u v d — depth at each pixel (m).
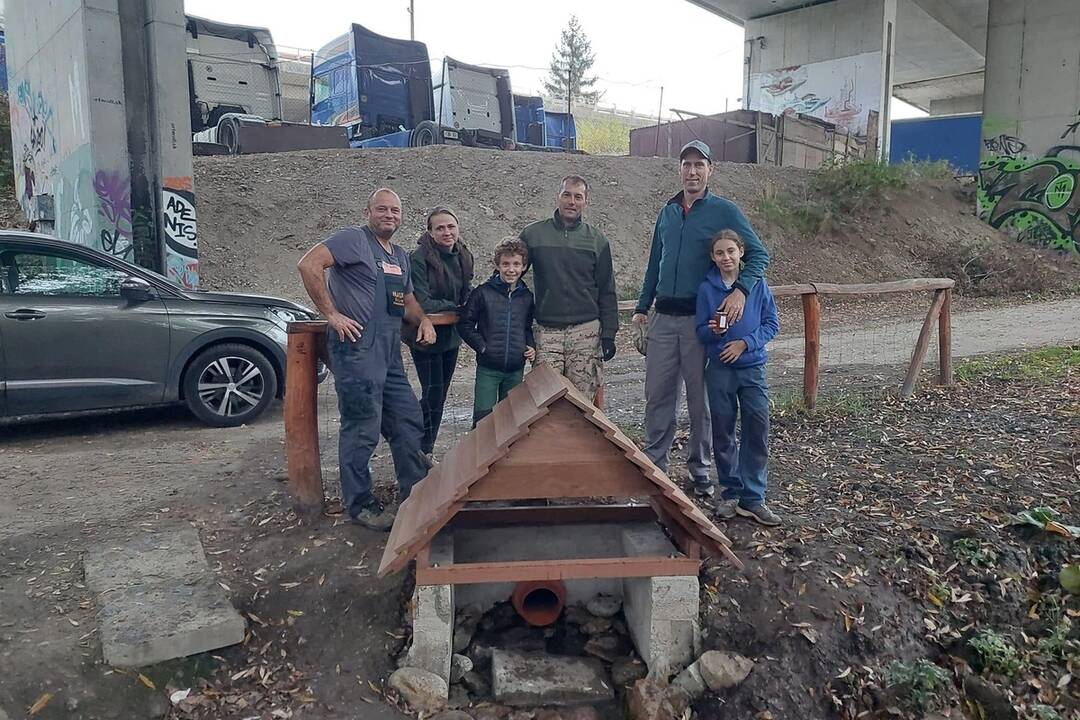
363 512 4.39
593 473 3.39
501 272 4.53
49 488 5.22
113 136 10.25
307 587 3.90
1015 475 4.95
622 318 12.30
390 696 3.43
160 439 6.49
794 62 27.66
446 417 7.04
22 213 14.69
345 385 4.19
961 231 19.56
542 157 17.05
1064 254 20.41
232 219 12.99
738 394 4.39
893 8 25.77
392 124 18.41
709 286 4.29
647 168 17.86
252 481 5.25
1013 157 21.33
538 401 3.43
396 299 4.27
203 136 16.81
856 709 3.48
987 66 21.59
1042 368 8.02
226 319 6.93
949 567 4.10
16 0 13.37
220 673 3.48
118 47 10.20
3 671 3.27
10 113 15.38
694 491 4.83
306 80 35.03
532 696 3.50
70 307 6.35
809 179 19.45
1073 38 20.34
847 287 6.56
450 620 3.53
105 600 3.73
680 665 3.61
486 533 4.12
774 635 3.67
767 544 4.18
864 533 4.30
